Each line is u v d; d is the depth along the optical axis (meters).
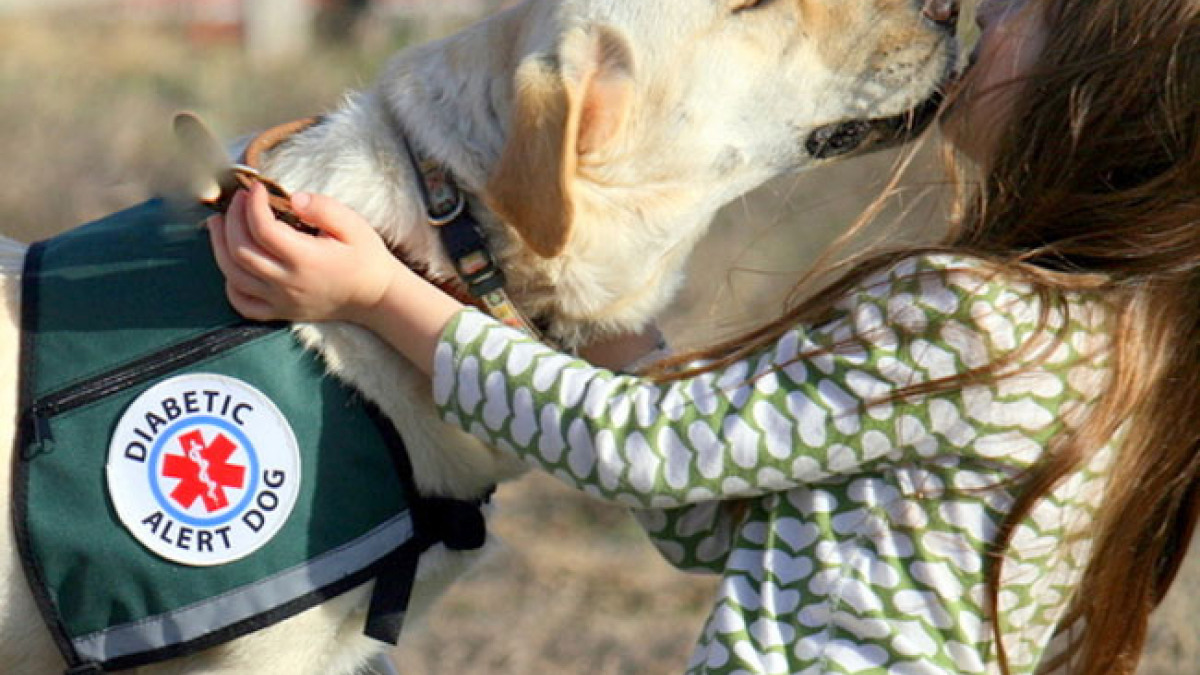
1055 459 2.83
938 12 3.33
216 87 11.68
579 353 3.46
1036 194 2.98
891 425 2.82
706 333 6.10
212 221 3.01
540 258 3.19
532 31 3.24
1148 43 2.88
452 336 2.96
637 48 3.23
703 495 2.88
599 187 3.26
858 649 2.85
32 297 3.05
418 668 4.98
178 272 3.04
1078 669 3.26
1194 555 5.13
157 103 10.91
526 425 2.94
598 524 6.13
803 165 3.43
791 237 7.17
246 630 2.91
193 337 2.96
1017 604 2.92
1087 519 2.98
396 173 3.18
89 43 13.91
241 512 2.91
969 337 2.79
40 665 3.08
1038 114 2.98
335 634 3.11
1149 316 2.90
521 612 5.38
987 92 3.00
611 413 2.90
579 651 5.13
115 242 3.14
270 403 2.95
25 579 2.97
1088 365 2.85
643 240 3.32
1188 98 2.88
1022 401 2.81
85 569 2.89
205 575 2.89
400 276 3.01
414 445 3.08
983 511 2.87
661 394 2.94
